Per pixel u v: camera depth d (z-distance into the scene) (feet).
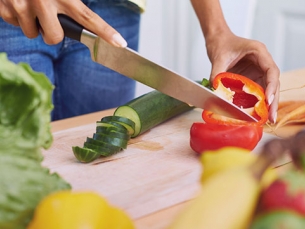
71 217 1.49
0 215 1.66
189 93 3.00
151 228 2.07
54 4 2.94
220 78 3.24
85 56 4.23
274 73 3.34
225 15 6.30
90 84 4.33
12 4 3.01
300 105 3.40
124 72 3.05
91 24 2.87
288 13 6.68
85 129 3.27
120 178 2.55
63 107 4.49
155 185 2.46
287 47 6.84
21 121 1.75
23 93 1.73
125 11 4.21
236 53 3.61
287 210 1.32
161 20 6.82
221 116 3.04
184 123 3.41
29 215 1.71
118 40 2.82
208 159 1.83
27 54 3.92
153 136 3.17
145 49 6.81
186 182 2.49
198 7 3.98
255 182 1.33
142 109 3.13
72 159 2.79
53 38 3.05
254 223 1.32
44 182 1.76
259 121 3.10
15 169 1.71
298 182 1.35
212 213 1.27
